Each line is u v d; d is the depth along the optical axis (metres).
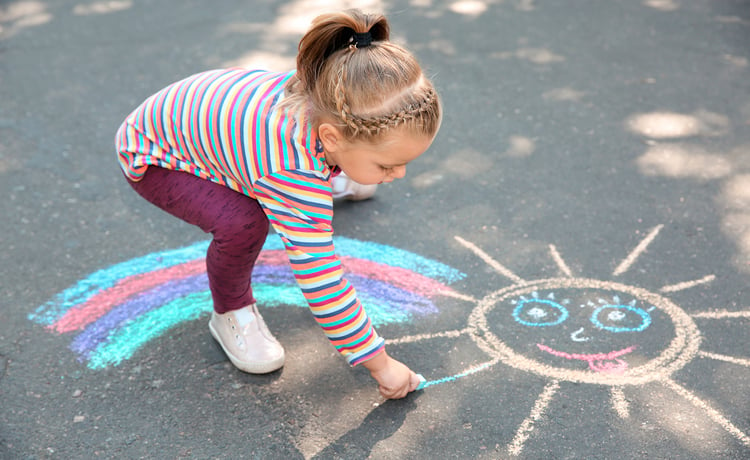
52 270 2.57
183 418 1.95
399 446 1.85
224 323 2.14
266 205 1.71
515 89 3.94
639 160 3.22
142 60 4.42
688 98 3.76
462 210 2.91
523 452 1.82
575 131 3.49
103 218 2.88
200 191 1.87
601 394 1.99
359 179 1.67
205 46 4.63
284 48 4.59
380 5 5.28
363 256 2.65
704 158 3.21
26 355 2.18
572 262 2.56
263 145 1.67
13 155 3.33
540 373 2.08
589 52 4.37
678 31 4.62
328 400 2.01
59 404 2.00
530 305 2.36
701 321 2.25
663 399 1.97
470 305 2.38
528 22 4.88
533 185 3.06
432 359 2.14
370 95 1.49
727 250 2.59
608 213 2.84
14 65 4.34
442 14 5.07
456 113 3.71
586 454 1.81
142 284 2.51
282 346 2.21
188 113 1.80
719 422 1.89
